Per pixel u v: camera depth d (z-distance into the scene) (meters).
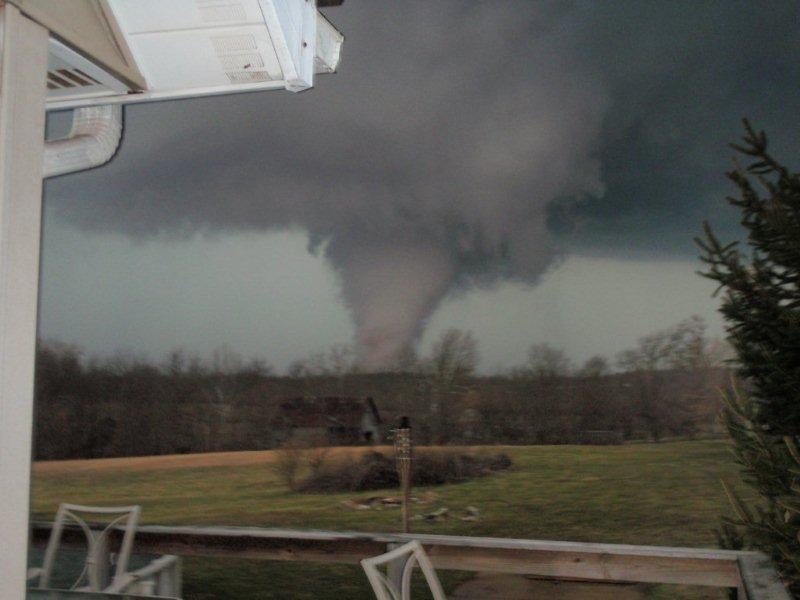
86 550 3.28
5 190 1.39
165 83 2.17
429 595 6.71
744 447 2.36
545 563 2.64
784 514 2.25
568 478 10.89
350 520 10.41
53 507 11.25
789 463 2.23
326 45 2.47
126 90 2.18
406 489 8.15
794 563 2.15
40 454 13.03
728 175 2.68
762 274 2.58
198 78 2.15
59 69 2.07
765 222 2.60
